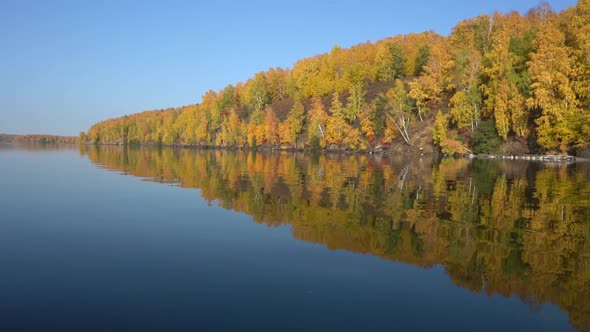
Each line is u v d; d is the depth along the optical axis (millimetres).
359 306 8242
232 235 13797
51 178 31453
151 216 16922
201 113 149000
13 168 40938
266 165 48062
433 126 79875
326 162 54438
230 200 21125
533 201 20594
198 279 9633
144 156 71625
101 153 85062
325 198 21688
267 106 139500
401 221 15930
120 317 7621
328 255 11594
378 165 48000
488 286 9375
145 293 8766
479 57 76562
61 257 11242
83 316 7648
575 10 73375
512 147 66312
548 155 59250
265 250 12039
